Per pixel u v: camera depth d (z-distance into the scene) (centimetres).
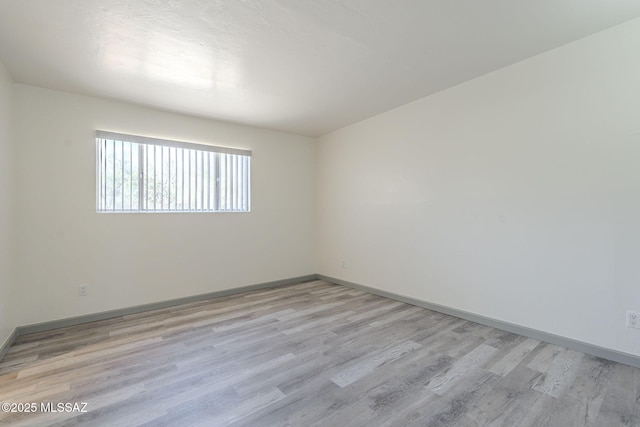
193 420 164
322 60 264
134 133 351
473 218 312
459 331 286
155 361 230
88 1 182
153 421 163
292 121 431
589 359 229
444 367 219
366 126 431
